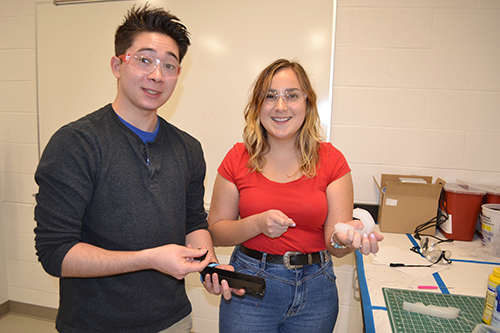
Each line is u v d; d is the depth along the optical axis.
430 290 1.20
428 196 1.79
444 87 1.93
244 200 1.26
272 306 1.18
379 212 1.98
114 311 0.99
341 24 1.97
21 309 2.61
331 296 1.23
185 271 0.89
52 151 0.89
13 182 2.51
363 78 1.99
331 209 1.25
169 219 1.04
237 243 1.25
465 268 1.40
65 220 0.88
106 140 0.96
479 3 1.84
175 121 2.19
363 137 2.04
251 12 2.01
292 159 1.29
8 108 2.44
